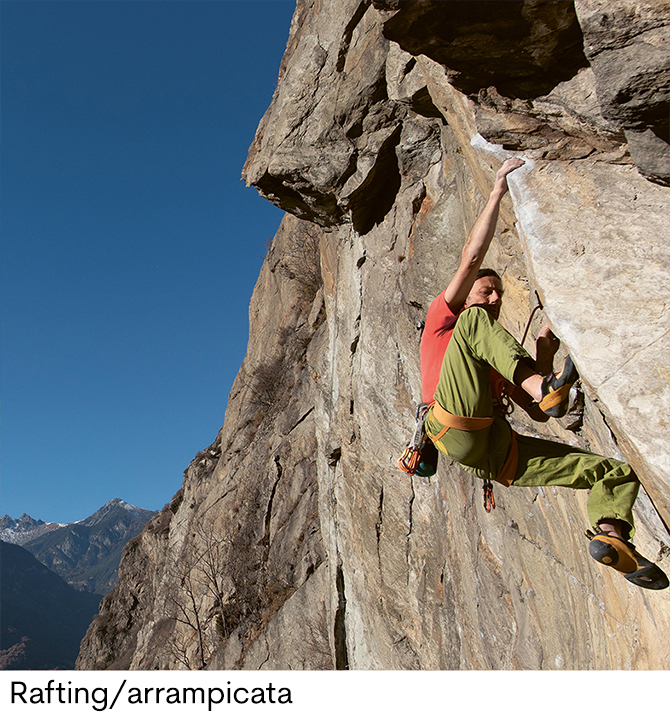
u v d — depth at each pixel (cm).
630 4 270
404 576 1028
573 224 332
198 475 3108
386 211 1005
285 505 2062
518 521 616
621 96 281
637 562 247
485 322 278
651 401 265
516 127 368
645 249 303
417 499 990
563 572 520
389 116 895
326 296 1426
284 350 2477
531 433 540
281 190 1073
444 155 846
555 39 332
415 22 335
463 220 761
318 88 946
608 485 271
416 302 879
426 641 952
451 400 277
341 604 1280
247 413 2583
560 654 541
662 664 349
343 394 1210
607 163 345
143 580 3472
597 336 288
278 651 1631
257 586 1961
